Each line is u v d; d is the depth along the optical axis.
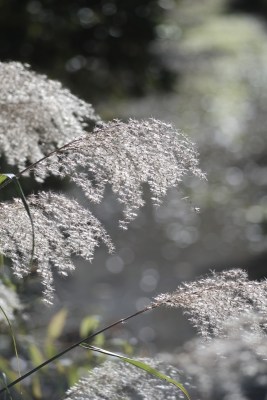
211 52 46.31
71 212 4.28
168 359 7.52
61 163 4.25
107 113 16.88
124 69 17.20
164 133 4.22
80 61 16.20
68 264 4.27
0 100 5.48
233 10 58.72
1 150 5.58
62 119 5.55
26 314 7.68
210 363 7.46
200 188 28.11
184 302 4.27
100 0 16.47
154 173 4.20
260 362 8.01
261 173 29.91
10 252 4.35
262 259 23.55
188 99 36.34
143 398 5.20
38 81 5.64
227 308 4.21
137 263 23.80
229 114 35.91
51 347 7.22
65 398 5.27
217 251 24.78
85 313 9.77
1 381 5.35
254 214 26.55
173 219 26.27
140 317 16.33
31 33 15.58
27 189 8.68
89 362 6.96
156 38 17.53
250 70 43.91
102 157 4.20
